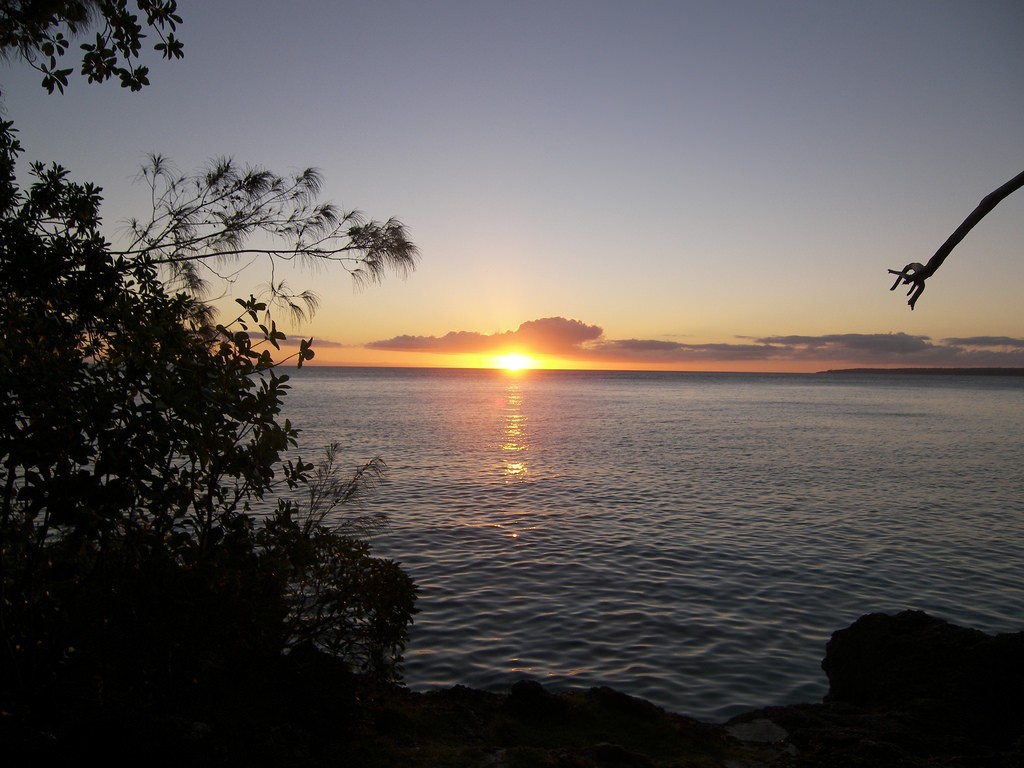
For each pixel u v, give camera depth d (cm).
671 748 609
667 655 1016
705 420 6312
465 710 662
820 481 2803
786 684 925
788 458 3553
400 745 569
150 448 480
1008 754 552
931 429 5450
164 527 488
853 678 798
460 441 4159
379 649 638
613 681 925
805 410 8094
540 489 2523
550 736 622
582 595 1292
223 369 520
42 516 640
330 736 552
